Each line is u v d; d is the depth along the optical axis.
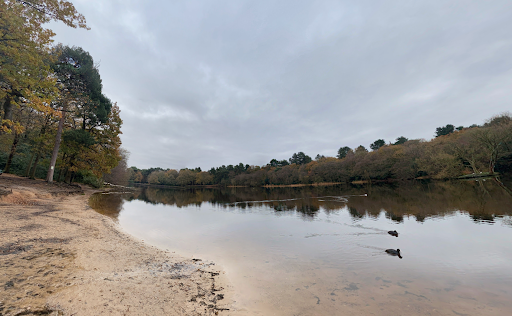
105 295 4.50
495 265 7.02
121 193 43.56
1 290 4.15
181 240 10.47
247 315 4.33
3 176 22.59
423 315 4.43
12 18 11.12
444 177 51.72
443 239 9.91
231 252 8.64
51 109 13.48
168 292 5.02
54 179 39.78
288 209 21.78
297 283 5.92
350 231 11.81
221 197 42.53
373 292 5.42
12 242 6.98
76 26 13.95
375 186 53.28
